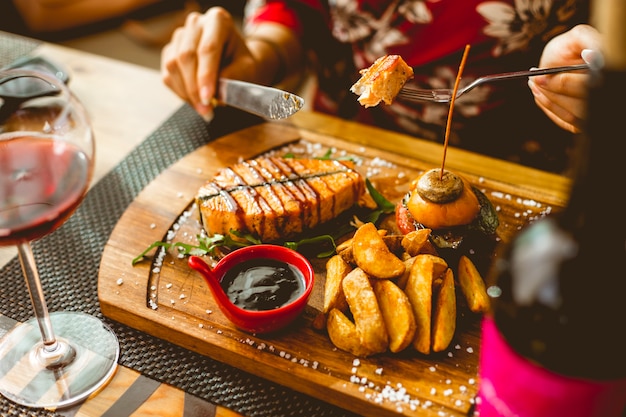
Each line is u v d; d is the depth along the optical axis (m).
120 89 0.77
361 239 0.51
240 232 0.57
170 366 0.49
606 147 0.29
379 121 0.85
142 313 0.51
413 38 0.77
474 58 0.76
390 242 0.53
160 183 0.64
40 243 0.58
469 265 0.52
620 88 0.27
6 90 0.49
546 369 0.34
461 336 0.50
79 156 0.44
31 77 0.46
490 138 0.81
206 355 0.50
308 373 0.47
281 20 0.85
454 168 0.66
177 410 0.46
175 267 0.56
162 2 1.64
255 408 0.46
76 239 0.59
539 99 0.62
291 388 0.48
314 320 0.50
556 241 0.33
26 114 0.46
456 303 0.52
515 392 0.36
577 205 0.31
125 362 0.49
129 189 0.64
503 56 0.75
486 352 0.37
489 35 0.74
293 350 0.49
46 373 0.48
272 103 0.62
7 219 0.40
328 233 0.59
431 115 0.80
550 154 0.79
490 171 0.65
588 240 0.32
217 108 0.73
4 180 0.42
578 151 0.31
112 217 0.61
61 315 0.52
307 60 0.90
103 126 0.72
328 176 0.61
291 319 0.49
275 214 0.57
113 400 0.46
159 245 0.56
